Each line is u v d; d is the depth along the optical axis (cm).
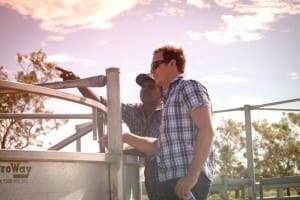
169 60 322
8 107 1470
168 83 324
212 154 312
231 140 2384
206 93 302
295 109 734
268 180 723
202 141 289
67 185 271
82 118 374
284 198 732
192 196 288
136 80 386
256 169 2966
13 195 244
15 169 246
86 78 333
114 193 306
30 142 1490
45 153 256
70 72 380
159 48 326
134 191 350
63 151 266
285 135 2980
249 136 697
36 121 1478
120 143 314
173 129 304
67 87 340
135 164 348
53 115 386
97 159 289
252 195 700
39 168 257
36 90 271
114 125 316
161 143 308
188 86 302
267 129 3000
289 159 2970
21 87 264
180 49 325
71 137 398
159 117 380
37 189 255
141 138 326
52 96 282
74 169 276
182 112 304
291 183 708
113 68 320
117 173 309
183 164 300
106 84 322
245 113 698
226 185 672
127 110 391
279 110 725
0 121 1492
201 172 300
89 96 381
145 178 346
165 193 306
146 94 382
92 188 289
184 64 326
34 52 1717
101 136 350
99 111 350
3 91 321
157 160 311
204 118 293
